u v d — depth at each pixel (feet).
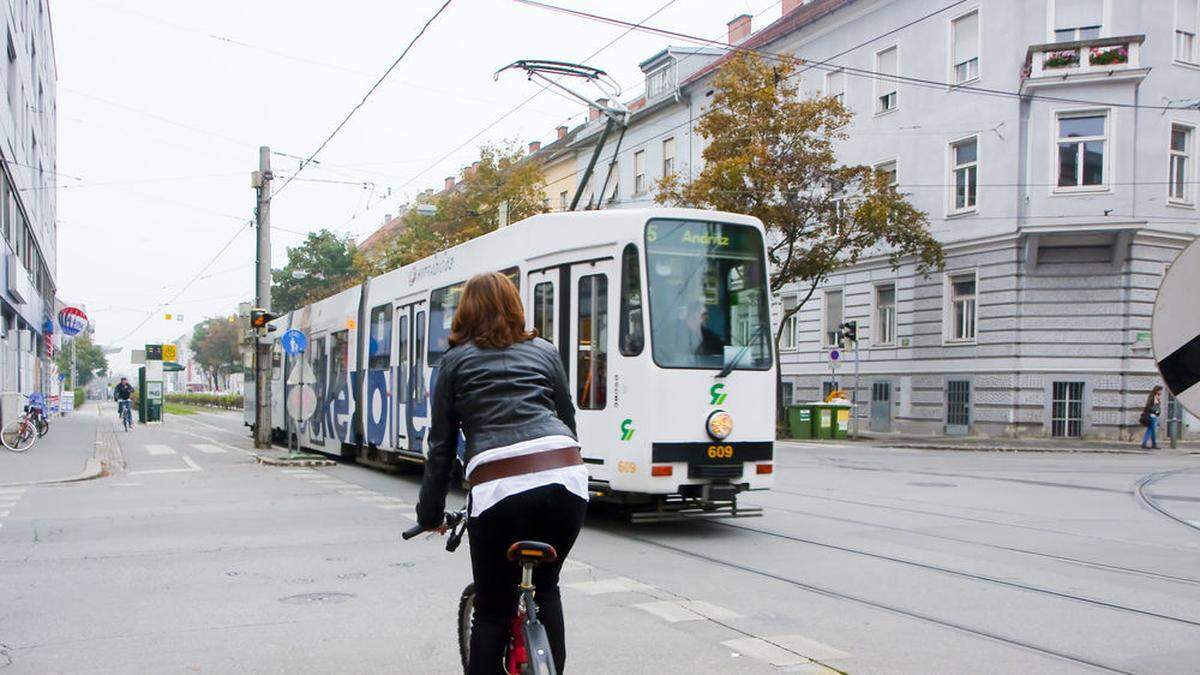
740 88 84.48
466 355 11.44
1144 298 80.84
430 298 44.34
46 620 19.30
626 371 29.96
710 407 30.17
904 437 88.94
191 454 65.16
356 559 25.86
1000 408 83.82
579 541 29.01
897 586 22.36
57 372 173.47
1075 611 19.95
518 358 11.44
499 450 10.80
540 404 11.32
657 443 29.22
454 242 119.75
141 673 15.83
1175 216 81.87
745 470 30.68
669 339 29.89
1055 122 82.17
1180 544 28.45
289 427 60.29
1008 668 16.02
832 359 92.02
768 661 16.38
